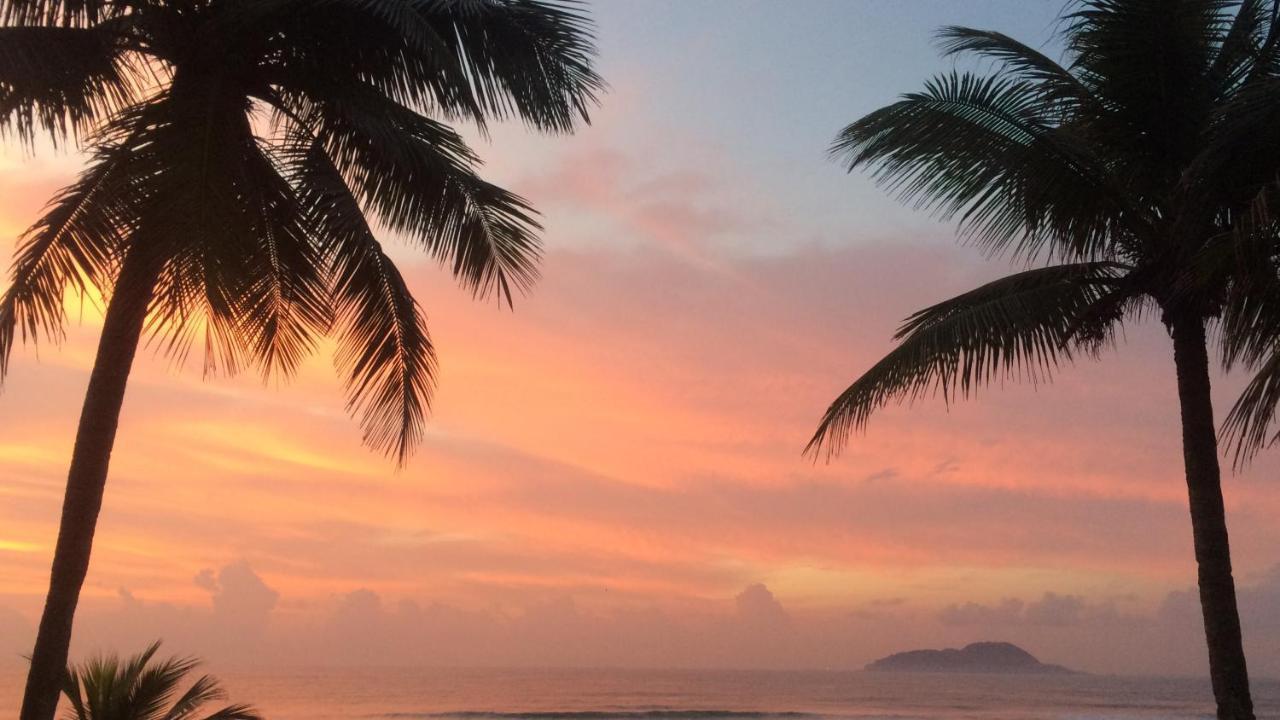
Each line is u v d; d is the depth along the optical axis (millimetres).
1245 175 7789
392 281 8938
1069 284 9188
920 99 8953
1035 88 8758
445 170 8867
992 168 9016
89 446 7184
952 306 9695
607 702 75812
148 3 7715
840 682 158500
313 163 8664
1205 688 163500
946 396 9320
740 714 58219
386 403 9414
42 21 7488
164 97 7891
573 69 8820
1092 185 8820
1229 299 8000
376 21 8258
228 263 7590
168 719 8141
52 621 6898
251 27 7848
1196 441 8406
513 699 78562
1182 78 8281
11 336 7137
